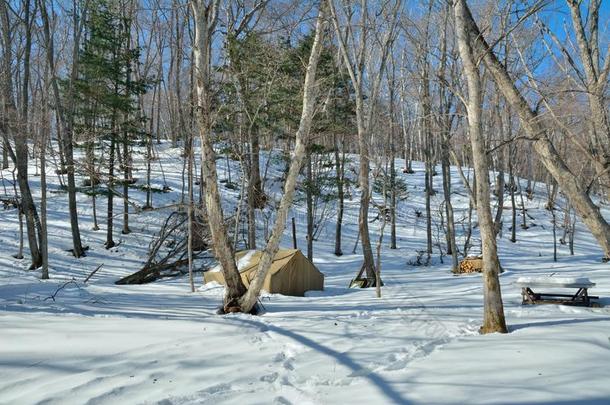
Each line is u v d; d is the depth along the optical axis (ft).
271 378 17.89
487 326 24.77
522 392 14.47
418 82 70.23
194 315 31.50
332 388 16.53
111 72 76.23
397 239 99.91
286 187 32.35
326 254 89.10
